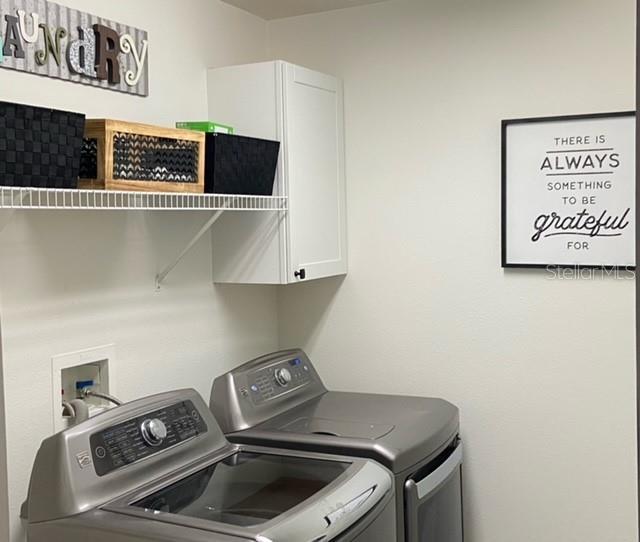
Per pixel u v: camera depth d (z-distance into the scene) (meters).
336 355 3.09
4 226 1.92
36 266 2.07
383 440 2.31
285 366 2.79
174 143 2.14
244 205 2.57
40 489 1.86
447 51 2.83
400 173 2.93
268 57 3.13
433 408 2.68
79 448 1.88
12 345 2.01
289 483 2.04
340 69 3.01
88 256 2.24
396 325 2.97
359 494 1.97
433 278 2.90
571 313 2.71
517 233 2.75
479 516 2.88
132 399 2.41
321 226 2.84
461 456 2.69
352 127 3.00
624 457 2.65
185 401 2.25
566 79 2.66
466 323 2.86
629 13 2.57
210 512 1.84
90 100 2.23
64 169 1.79
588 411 2.70
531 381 2.77
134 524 1.75
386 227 2.97
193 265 2.68
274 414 2.62
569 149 2.66
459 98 2.82
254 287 3.03
